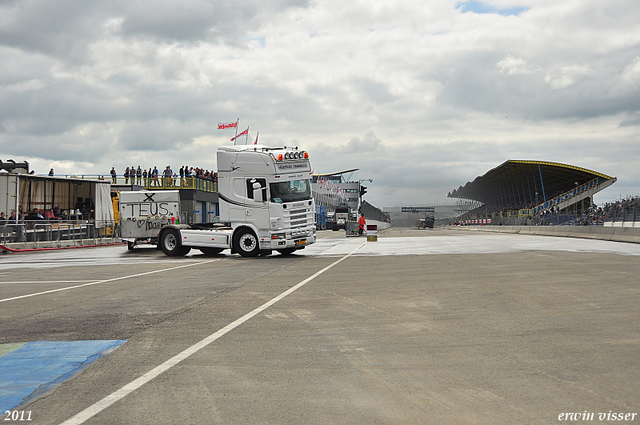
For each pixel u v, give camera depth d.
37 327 7.26
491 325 6.88
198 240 21.12
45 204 33.16
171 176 47.88
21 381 4.81
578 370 4.85
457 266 14.81
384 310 8.10
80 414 3.95
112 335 6.67
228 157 20.17
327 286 11.09
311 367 5.10
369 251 22.83
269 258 19.89
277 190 19.75
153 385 4.61
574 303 8.38
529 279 11.51
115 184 43.59
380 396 4.25
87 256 22.72
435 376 4.75
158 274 14.35
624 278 11.30
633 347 5.62
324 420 3.76
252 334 6.58
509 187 96.25
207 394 4.35
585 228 34.34
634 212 30.75
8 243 26.06
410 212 173.38
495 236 40.09
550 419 3.73
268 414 3.89
